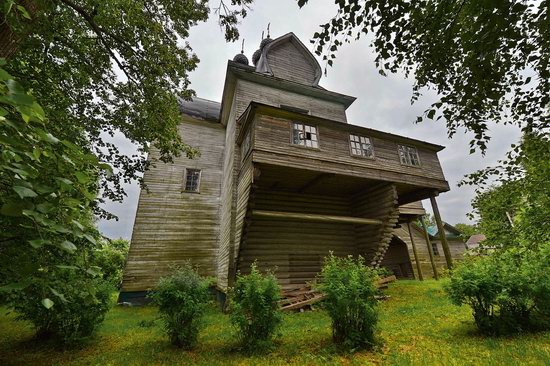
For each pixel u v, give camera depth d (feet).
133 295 37.17
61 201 4.49
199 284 19.72
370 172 31.63
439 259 66.23
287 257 33.71
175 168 46.47
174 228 42.75
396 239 63.26
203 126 51.80
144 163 27.61
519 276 16.93
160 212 42.88
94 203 11.44
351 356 14.93
